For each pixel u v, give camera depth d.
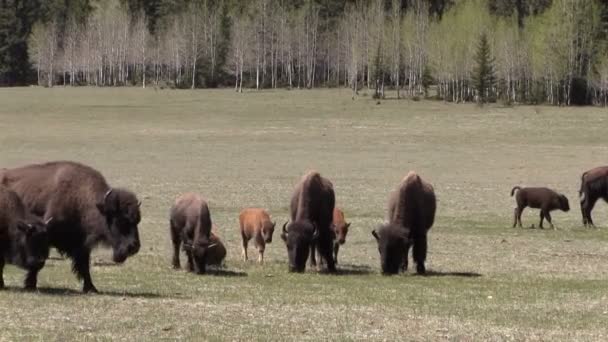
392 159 103.81
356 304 29.22
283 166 96.19
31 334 22.78
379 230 37.47
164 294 30.12
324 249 38.53
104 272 35.72
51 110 173.75
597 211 67.69
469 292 32.75
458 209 66.19
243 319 25.73
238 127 146.62
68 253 29.94
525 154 109.19
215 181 81.62
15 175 29.89
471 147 117.88
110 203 29.31
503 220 60.69
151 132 137.75
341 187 78.50
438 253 45.25
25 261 28.52
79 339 22.44
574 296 32.19
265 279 35.00
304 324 25.27
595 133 136.25
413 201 37.78
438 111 173.50
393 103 192.62
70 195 29.53
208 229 36.50
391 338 23.80
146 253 42.75
